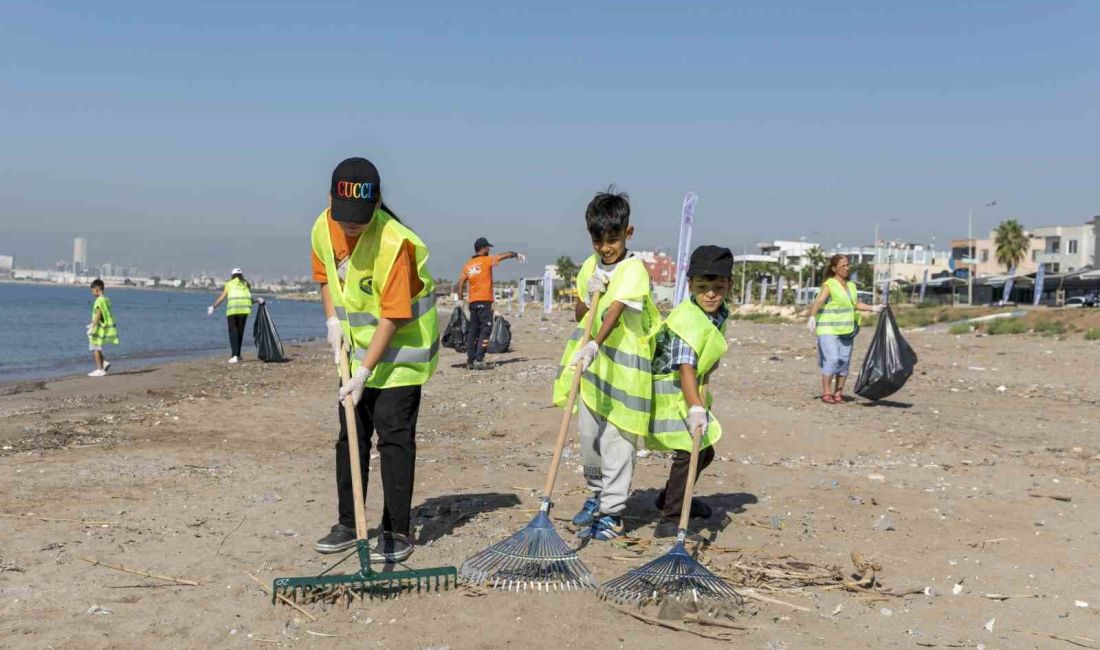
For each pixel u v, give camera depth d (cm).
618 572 452
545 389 1241
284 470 687
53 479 640
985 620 404
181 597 409
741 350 2114
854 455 789
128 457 730
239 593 415
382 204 446
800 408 1079
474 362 1536
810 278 12456
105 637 366
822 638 377
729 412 1012
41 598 405
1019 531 548
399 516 465
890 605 420
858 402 1161
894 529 548
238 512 558
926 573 466
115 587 420
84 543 484
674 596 402
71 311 6475
